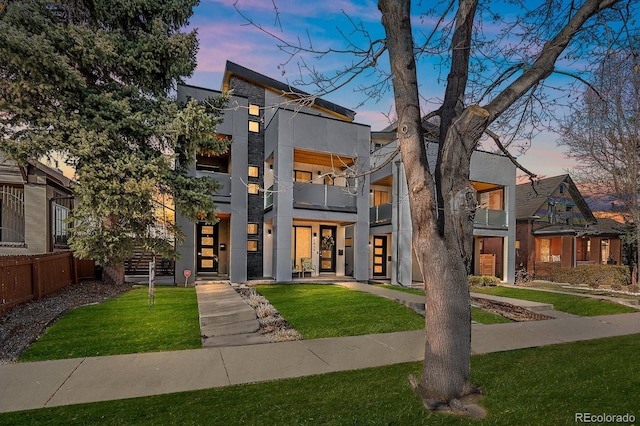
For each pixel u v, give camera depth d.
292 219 12.65
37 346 5.41
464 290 3.64
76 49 8.43
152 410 3.39
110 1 9.23
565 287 15.59
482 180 15.67
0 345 5.43
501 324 7.79
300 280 13.13
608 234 21.69
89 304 8.23
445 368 3.56
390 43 4.05
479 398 3.59
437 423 3.12
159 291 10.14
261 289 10.95
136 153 9.02
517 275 18.45
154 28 9.36
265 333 6.51
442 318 3.59
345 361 5.00
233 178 12.69
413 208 3.81
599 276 16.50
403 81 3.95
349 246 15.02
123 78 9.81
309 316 7.66
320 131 13.16
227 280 12.68
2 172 11.65
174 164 10.88
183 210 9.80
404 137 3.91
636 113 11.80
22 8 7.83
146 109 9.56
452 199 3.66
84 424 3.11
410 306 8.63
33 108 8.19
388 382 4.10
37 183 11.89
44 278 8.76
